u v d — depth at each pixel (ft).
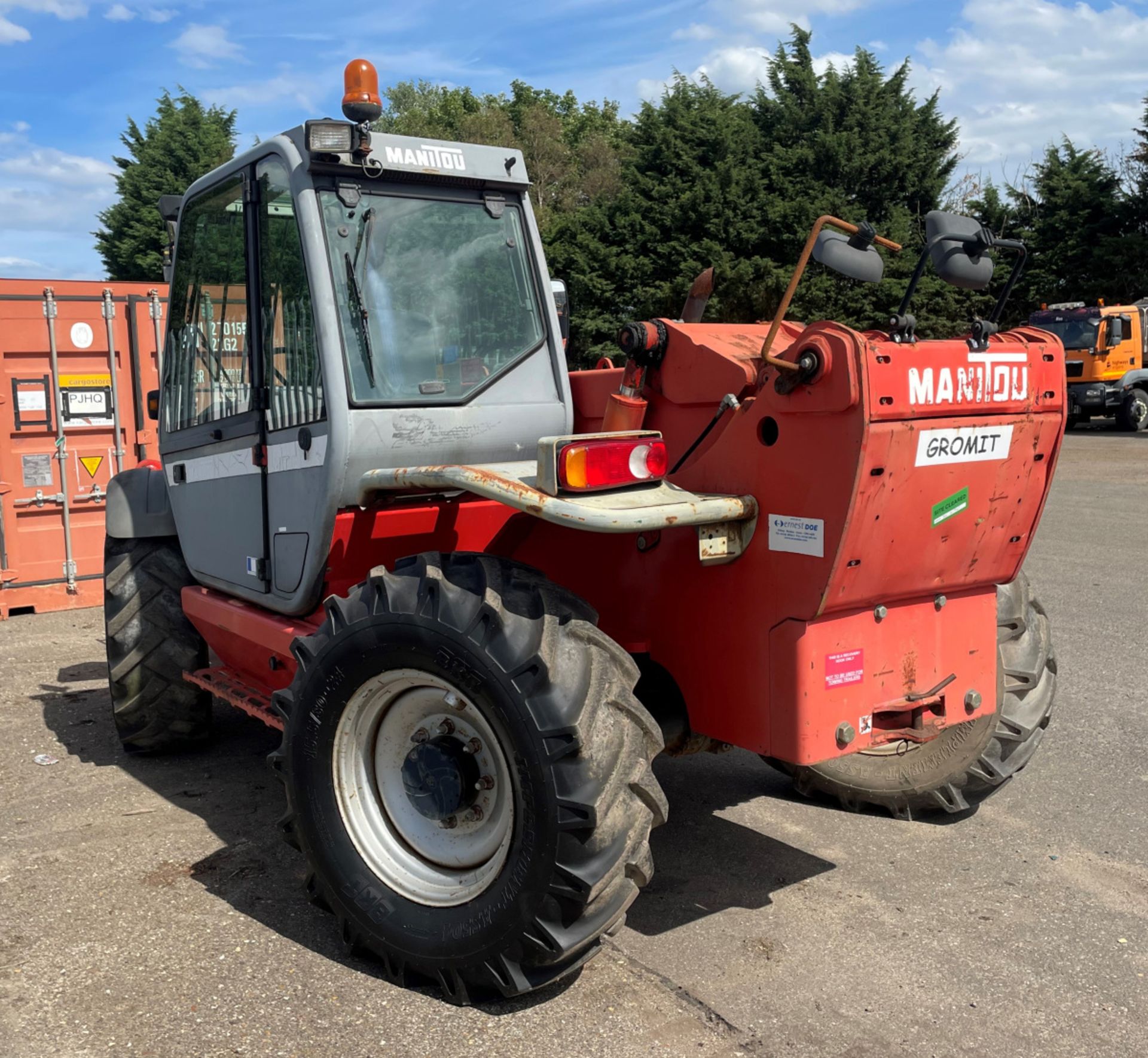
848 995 9.06
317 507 10.43
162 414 13.87
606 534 10.57
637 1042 8.32
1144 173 102.83
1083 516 37.24
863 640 9.42
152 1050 8.18
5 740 15.88
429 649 8.64
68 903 10.62
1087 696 17.34
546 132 164.55
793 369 8.57
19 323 24.63
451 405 10.73
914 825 12.76
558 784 8.04
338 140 9.96
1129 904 10.70
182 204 13.03
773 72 100.53
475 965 8.57
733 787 14.03
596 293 94.89
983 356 9.18
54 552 25.40
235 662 13.50
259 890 10.94
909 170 94.12
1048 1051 8.28
